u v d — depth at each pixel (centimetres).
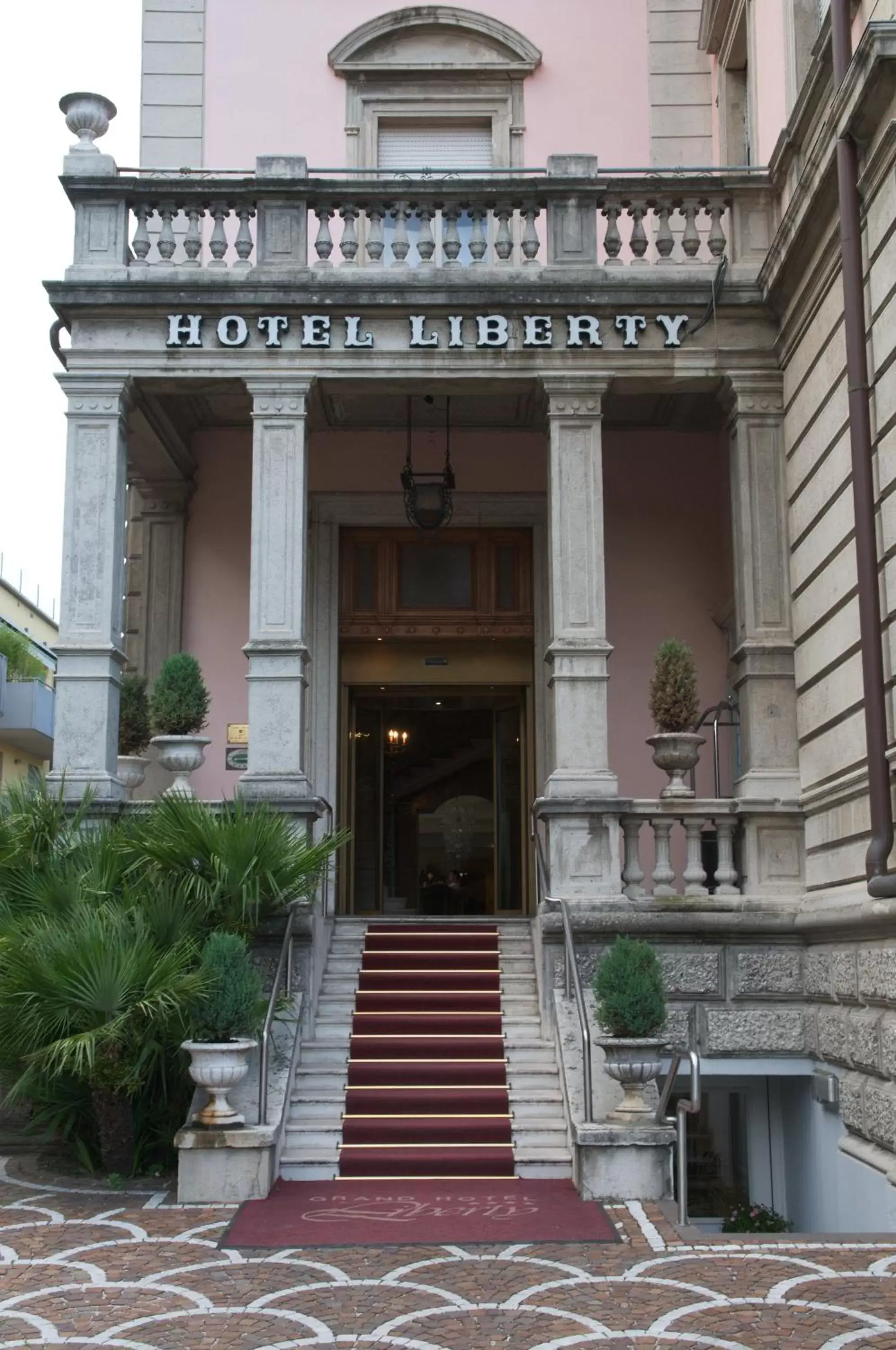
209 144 1512
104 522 1191
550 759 1494
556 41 1534
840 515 1035
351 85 1524
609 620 1489
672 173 1266
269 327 1205
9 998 902
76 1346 601
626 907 1104
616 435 1517
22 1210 859
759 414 1204
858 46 921
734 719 1380
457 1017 1111
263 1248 763
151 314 1212
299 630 1180
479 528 1535
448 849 1554
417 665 1548
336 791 1490
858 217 950
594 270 1224
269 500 1196
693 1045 1094
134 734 1258
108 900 984
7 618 3647
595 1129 888
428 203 1242
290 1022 1049
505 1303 660
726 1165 1163
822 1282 694
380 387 1232
